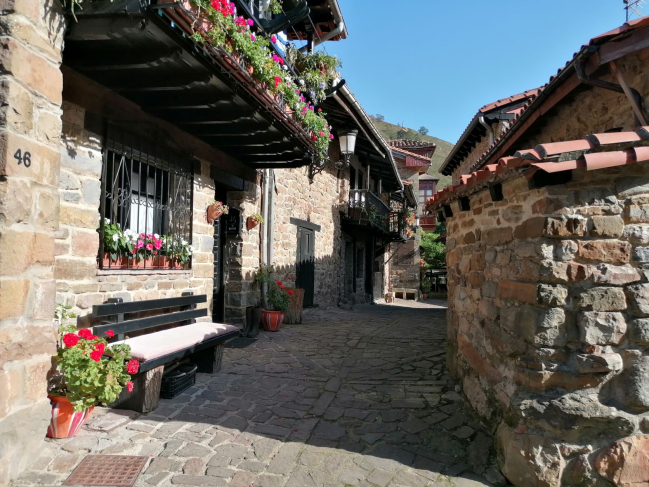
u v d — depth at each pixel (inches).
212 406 139.6
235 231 265.9
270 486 95.8
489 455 111.0
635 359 94.8
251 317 253.1
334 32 293.4
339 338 262.8
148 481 95.1
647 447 93.3
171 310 182.9
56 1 102.4
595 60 133.3
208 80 138.7
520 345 105.3
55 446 105.4
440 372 185.5
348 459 108.9
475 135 444.5
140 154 162.1
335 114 335.0
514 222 113.5
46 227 99.0
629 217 96.8
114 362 109.3
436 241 925.8
